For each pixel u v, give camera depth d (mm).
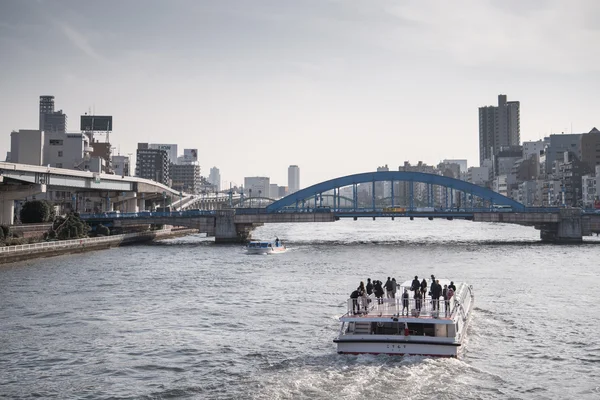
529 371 39344
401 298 44312
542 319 54781
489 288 73375
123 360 42688
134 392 36281
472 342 46469
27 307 62156
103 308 61750
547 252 125875
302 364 40562
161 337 49094
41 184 136125
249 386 36562
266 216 165000
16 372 40188
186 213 169500
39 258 112188
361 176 177125
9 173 125688
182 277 86688
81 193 188375
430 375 37375
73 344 46969
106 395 35844
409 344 40656
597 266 98062
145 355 43906
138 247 144875
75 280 82625
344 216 166875
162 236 183875
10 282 80125
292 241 171250
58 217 141500
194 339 48375
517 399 34406
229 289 74812
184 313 59031
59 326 53219
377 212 167125
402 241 167875
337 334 49344
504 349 44469
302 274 90438
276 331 50875
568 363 41219
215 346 46156
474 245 147875
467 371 38531
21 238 117500
